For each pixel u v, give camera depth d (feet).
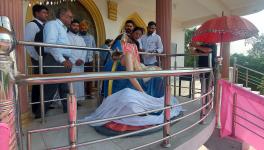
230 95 14.80
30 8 21.03
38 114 11.00
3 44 3.92
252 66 54.08
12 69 4.09
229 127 15.05
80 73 4.90
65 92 12.17
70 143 5.06
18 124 4.25
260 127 14.01
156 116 9.21
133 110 8.68
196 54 15.19
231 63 57.26
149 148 7.54
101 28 28.40
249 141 14.78
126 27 15.76
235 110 14.92
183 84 37.04
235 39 16.14
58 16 12.92
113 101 9.35
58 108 13.39
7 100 3.87
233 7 34.60
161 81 11.05
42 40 12.10
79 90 15.52
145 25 34.50
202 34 15.44
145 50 17.71
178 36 42.60
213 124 11.73
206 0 30.27
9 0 8.91
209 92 11.37
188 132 9.30
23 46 9.43
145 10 34.19
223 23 13.74
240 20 13.91
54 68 11.50
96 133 8.85
